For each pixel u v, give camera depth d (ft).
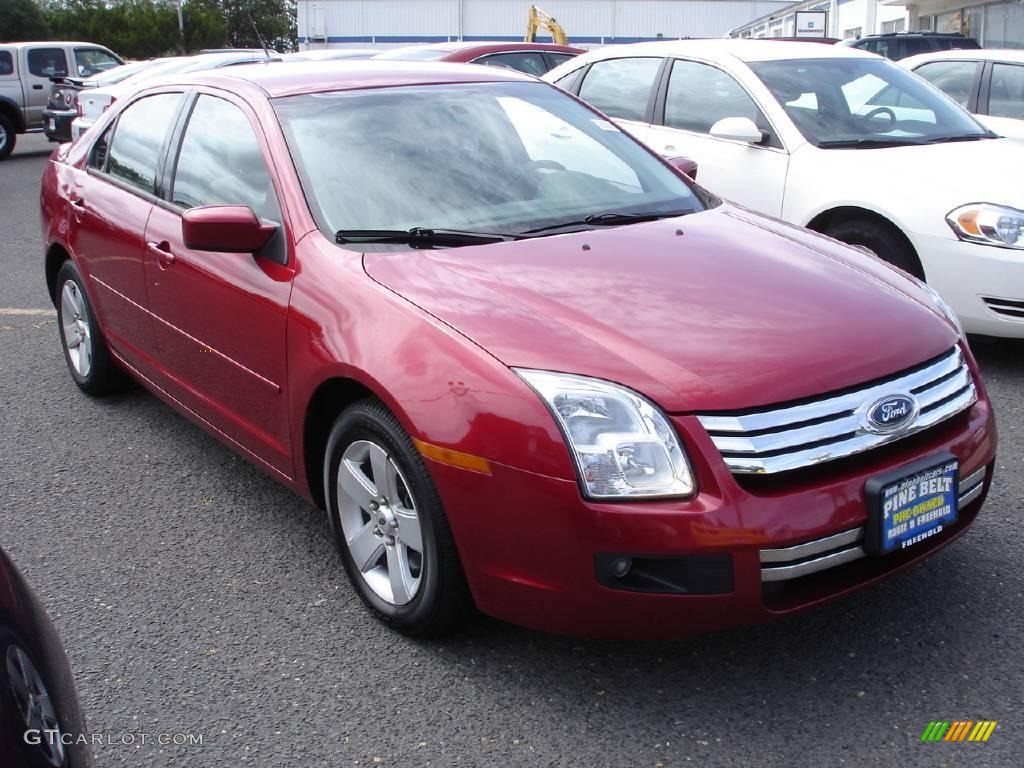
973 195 17.08
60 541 12.61
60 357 20.03
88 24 170.30
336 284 10.48
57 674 6.42
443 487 9.08
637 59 23.22
